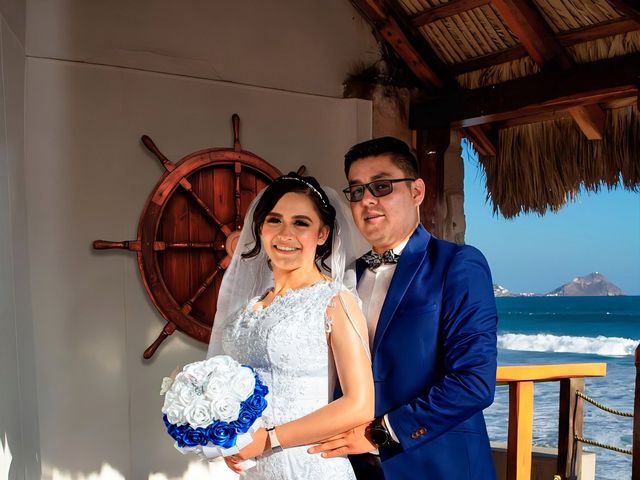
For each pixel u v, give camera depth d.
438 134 4.71
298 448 1.98
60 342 3.66
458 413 1.93
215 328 2.29
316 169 4.50
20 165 3.44
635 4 3.51
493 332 2.03
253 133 4.29
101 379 3.77
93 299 3.77
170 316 3.91
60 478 3.63
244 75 4.28
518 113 4.33
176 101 4.04
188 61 4.09
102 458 3.75
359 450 1.98
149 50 3.98
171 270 3.99
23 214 3.47
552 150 4.93
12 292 3.07
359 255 2.39
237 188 4.14
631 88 3.78
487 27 4.32
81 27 3.80
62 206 3.70
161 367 3.95
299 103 4.45
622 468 8.92
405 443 1.95
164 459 3.92
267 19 4.37
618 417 11.76
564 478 3.00
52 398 3.63
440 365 2.06
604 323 28.09
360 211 2.26
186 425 1.80
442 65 4.67
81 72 3.79
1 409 2.71
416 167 2.30
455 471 2.03
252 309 2.13
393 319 2.12
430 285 2.11
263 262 2.25
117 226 3.84
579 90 3.94
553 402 12.49
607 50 3.90
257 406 1.83
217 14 4.20
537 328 28.59
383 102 4.68
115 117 3.86
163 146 3.99
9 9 3.22
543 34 3.95
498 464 3.49
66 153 3.72
